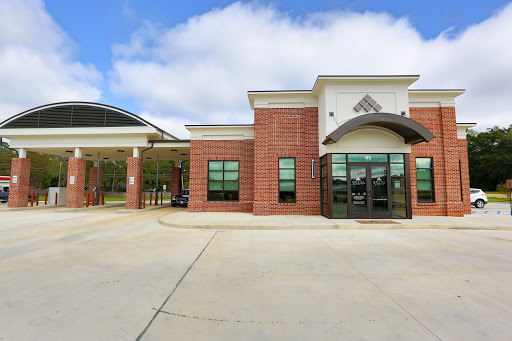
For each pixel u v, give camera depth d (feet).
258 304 12.46
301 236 29.48
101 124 60.75
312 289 14.30
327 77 41.52
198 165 54.19
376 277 16.20
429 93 46.09
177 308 12.03
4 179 108.68
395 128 40.65
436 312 11.65
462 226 34.12
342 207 41.32
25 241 27.35
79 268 18.04
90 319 10.98
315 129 47.39
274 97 48.03
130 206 58.44
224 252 22.45
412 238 28.19
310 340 9.42
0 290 14.12
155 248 24.00
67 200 61.16
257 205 45.98
